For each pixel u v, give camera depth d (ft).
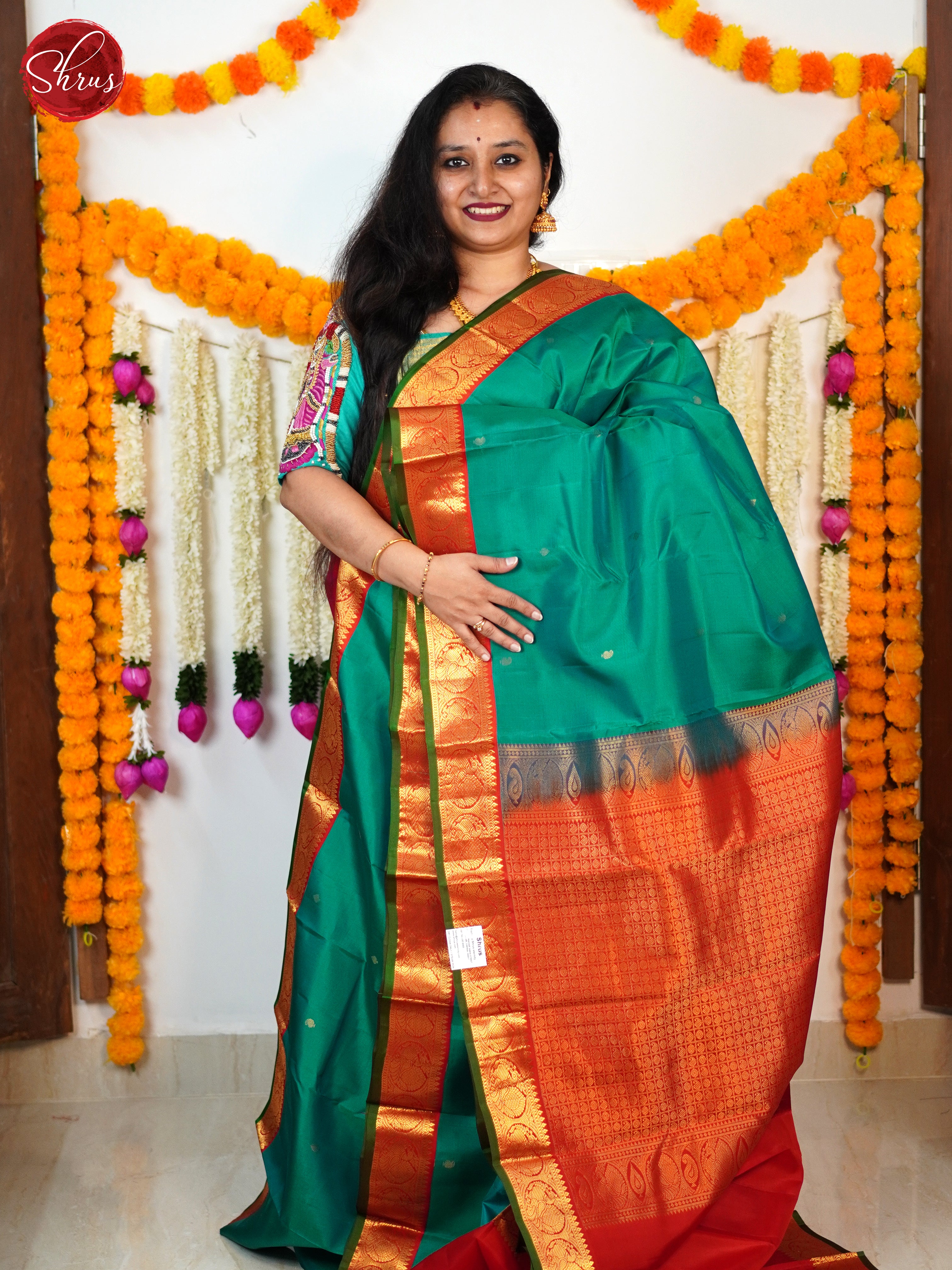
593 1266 5.12
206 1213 6.72
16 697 7.97
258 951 8.38
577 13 7.96
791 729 5.60
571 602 5.50
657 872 5.45
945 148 7.86
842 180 7.96
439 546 5.65
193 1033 8.37
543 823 5.49
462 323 6.05
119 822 8.10
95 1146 7.56
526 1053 5.39
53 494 7.86
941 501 8.04
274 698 8.26
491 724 5.52
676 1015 5.41
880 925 8.34
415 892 5.65
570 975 5.43
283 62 7.74
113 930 8.16
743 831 5.52
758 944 5.49
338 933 5.93
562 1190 5.23
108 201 7.93
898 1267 6.01
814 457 8.27
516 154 5.95
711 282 7.88
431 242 6.03
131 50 7.87
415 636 5.70
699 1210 5.28
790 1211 5.53
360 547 5.67
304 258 8.02
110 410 7.92
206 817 8.31
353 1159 5.90
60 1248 6.35
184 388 7.89
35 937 8.07
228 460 8.03
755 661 5.56
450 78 6.02
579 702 5.51
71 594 7.92
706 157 8.07
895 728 8.27
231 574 8.02
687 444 5.53
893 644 8.17
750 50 7.86
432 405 5.73
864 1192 6.78
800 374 8.05
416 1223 5.83
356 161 7.98
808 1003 5.53
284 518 8.15
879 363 8.00
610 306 6.04
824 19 8.04
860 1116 7.81
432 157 5.99
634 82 8.02
